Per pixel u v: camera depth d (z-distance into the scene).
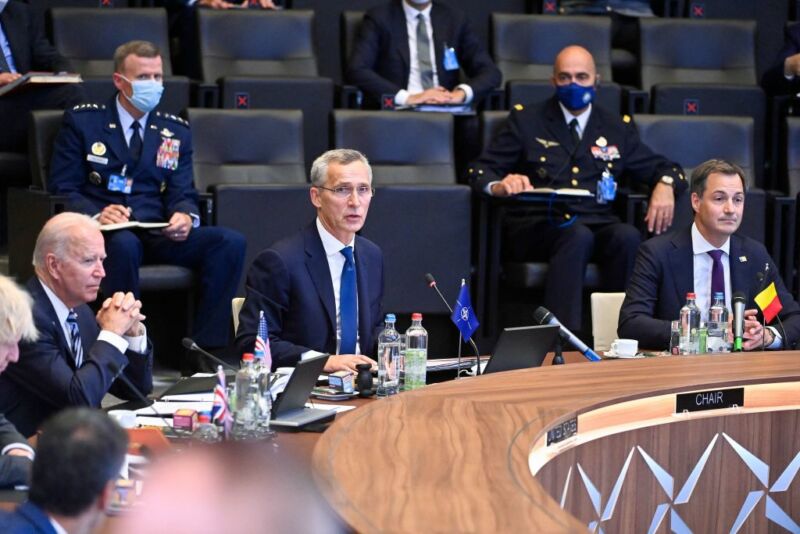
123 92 12.83
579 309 13.70
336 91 15.86
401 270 13.66
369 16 15.99
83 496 4.26
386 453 5.86
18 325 6.39
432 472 5.51
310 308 9.47
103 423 4.33
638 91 15.81
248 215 13.25
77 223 8.12
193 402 7.79
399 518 4.75
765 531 8.80
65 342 8.07
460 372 9.52
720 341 10.33
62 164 12.76
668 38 16.78
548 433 6.79
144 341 8.55
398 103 15.45
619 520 7.82
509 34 16.47
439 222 13.73
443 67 16.00
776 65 16.56
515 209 14.38
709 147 15.00
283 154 14.16
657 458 8.03
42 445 4.28
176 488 3.97
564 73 14.24
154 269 12.67
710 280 10.99
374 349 9.81
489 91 15.68
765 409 8.60
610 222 14.28
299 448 6.70
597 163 14.33
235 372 8.45
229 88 14.77
